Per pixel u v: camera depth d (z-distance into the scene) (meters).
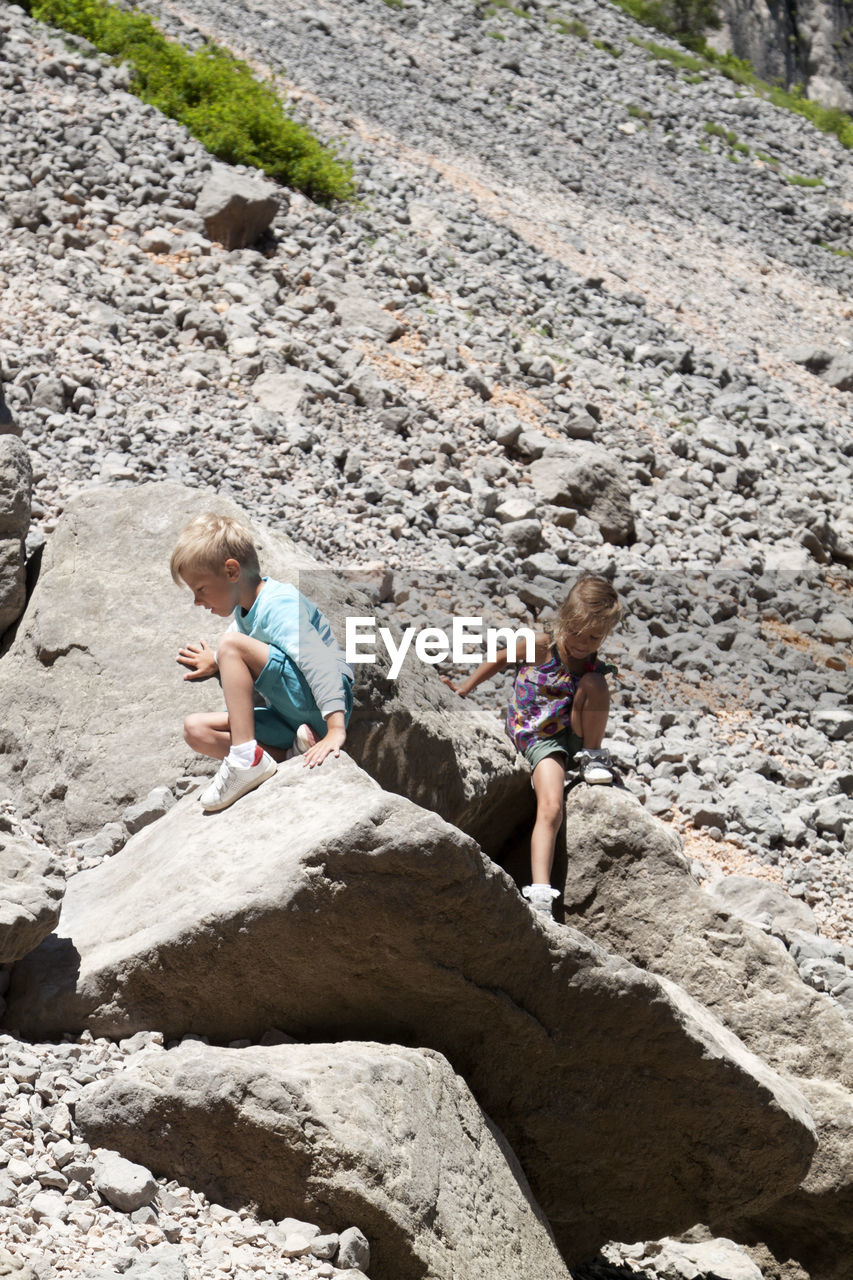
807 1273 5.33
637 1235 4.62
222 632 5.39
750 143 31.25
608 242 20.64
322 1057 3.58
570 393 13.19
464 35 29.34
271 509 8.96
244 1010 3.90
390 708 4.88
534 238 18.64
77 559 5.67
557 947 4.01
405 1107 3.53
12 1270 2.73
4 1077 3.49
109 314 10.47
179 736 5.20
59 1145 3.30
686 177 27.17
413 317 13.02
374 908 3.70
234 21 23.19
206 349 10.83
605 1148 4.34
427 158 20.41
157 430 9.31
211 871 3.96
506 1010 3.99
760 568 11.56
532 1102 4.21
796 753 8.68
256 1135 3.34
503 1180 3.75
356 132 19.88
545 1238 3.78
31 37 14.42
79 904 4.40
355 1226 3.33
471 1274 3.41
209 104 14.91
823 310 22.47
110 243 11.60
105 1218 3.17
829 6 50.38
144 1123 3.41
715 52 38.97
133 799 5.12
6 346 9.40
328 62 23.38
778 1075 4.70
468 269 15.34
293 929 3.71
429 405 11.48
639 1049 4.18
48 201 11.59
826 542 12.80
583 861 5.27
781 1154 4.39
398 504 9.77
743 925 5.15
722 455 13.34
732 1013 5.05
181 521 5.63
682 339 17.06
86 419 9.10
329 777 4.04
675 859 5.22
